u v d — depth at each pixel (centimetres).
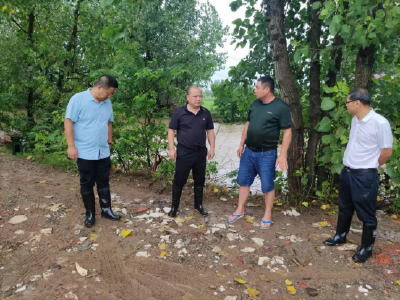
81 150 356
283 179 524
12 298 258
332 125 468
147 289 278
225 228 396
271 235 383
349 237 381
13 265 302
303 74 543
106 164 387
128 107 589
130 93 588
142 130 583
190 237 369
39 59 870
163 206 459
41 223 385
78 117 349
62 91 938
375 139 306
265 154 380
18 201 443
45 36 898
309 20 517
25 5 852
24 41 862
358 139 316
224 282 292
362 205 320
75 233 365
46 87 880
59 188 507
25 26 945
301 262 326
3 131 889
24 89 908
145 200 481
